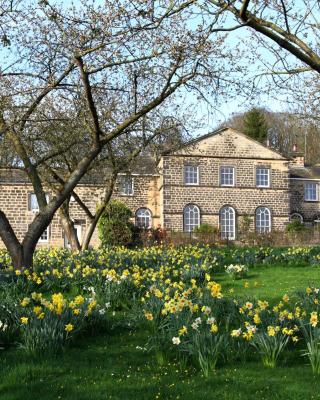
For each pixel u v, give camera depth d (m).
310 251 20.75
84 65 11.88
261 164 43.00
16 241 13.04
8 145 15.64
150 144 19.09
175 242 32.81
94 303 8.02
